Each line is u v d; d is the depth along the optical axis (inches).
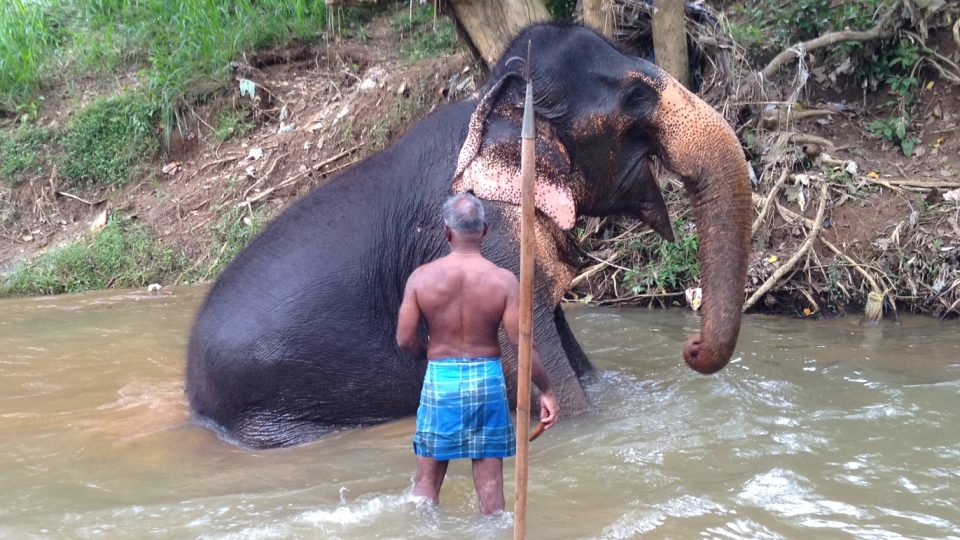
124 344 283.7
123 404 229.1
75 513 163.3
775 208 308.3
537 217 205.3
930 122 330.0
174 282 373.7
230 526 154.3
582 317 294.4
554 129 207.2
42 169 431.8
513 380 201.0
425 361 209.2
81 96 463.8
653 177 218.5
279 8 462.0
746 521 148.9
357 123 397.7
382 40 445.1
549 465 175.9
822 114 338.0
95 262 381.4
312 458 191.0
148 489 175.9
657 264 312.0
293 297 205.6
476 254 158.1
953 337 255.4
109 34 485.4
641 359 247.0
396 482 173.6
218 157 417.7
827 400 206.5
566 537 145.5
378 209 211.5
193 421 215.6
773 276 287.1
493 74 215.6
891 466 169.9
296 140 406.9
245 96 432.5
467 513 157.0
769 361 237.0
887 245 288.2
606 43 212.7
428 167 210.7
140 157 429.1
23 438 206.5
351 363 206.2
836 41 334.6
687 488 162.2
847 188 305.7
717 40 340.5
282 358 202.7
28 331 304.2
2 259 402.9
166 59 450.9
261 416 204.4
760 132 328.2
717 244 203.2
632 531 146.6
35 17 505.4
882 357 238.5
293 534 149.6
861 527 146.6
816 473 167.5
